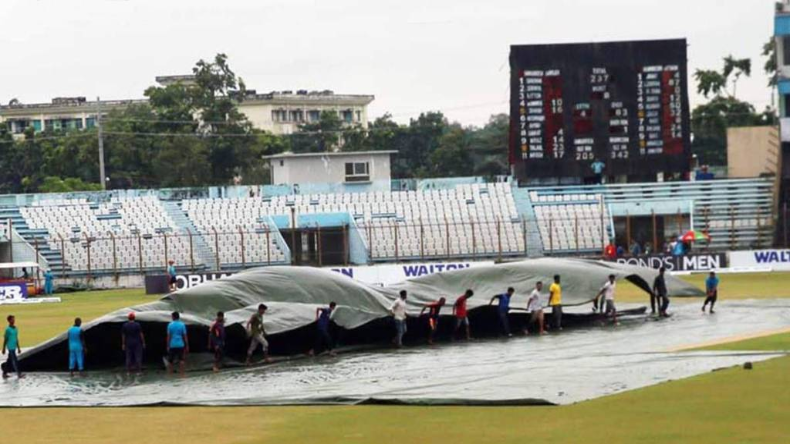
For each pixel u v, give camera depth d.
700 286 82.12
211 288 53.53
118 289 105.56
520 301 60.03
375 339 56.53
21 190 167.38
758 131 124.06
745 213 111.06
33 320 73.56
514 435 29.42
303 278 55.59
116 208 118.12
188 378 45.62
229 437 31.16
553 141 101.31
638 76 100.88
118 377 46.81
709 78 158.75
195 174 155.38
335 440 29.94
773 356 42.50
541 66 101.00
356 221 116.69
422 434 30.16
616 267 64.44
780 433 28.42
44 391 43.38
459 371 43.34
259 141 163.88
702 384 35.94
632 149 101.31
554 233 112.31
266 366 48.66
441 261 112.31
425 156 194.25
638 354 45.41
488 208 116.12
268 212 118.44
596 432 29.30
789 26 109.19
